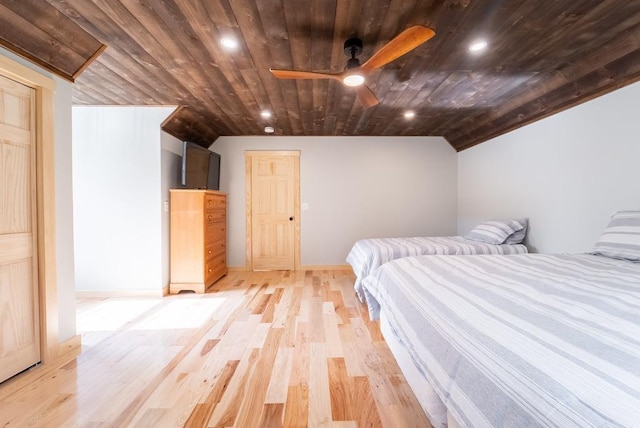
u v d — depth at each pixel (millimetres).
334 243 4980
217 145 4867
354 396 1663
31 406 1571
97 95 3111
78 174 3533
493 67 2422
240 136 4871
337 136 4930
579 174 2668
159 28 1884
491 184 4062
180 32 1927
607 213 2418
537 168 3191
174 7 1680
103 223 3551
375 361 2039
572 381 607
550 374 640
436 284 1414
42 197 1917
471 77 2615
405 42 1589
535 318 922
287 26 1854
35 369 1880
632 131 2219
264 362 2027
